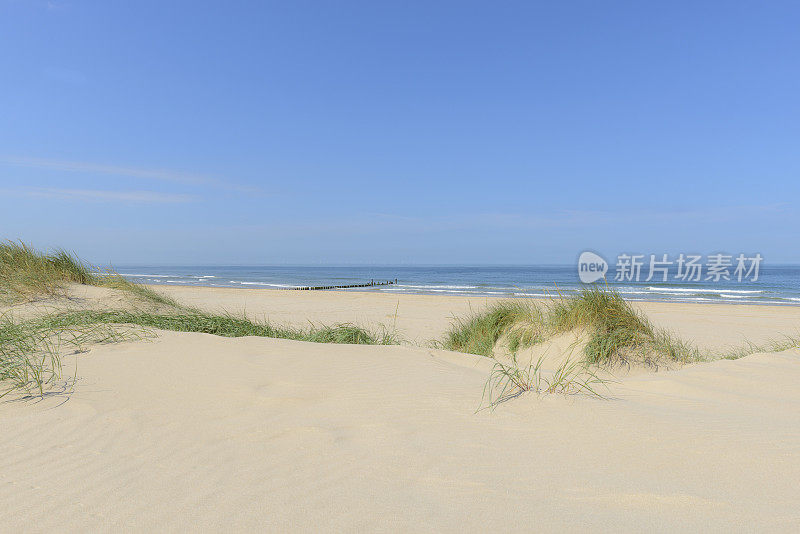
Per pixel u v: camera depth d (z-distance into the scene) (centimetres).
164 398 323
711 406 305
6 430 268
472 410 294
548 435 252
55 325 509
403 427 271
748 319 1484
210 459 232
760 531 157
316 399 325
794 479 193
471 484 200
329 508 182
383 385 351
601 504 180
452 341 768
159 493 198
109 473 218
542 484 198
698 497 181
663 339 633
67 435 262
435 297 2339
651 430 250
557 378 373
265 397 328
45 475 217
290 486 203
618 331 559
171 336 490
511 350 638
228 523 172
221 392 337
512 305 721
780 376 390
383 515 176
